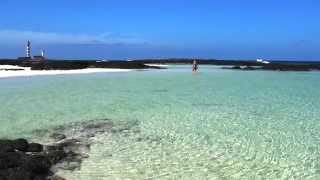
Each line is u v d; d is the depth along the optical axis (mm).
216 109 24234
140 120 20547
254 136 16922
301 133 17578
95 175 12055
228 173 12211
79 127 18938
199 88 37812
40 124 19547
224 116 21656
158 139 16406
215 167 12789
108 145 15547
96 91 34344
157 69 80812
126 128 18625
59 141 16312
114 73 63094
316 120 20672
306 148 15047
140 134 17359
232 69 83125
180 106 25469
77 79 48281
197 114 22312
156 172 12297
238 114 22391
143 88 37312
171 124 19422
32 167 11867
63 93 32500
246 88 38188
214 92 34219
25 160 12258
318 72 72500
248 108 24750
